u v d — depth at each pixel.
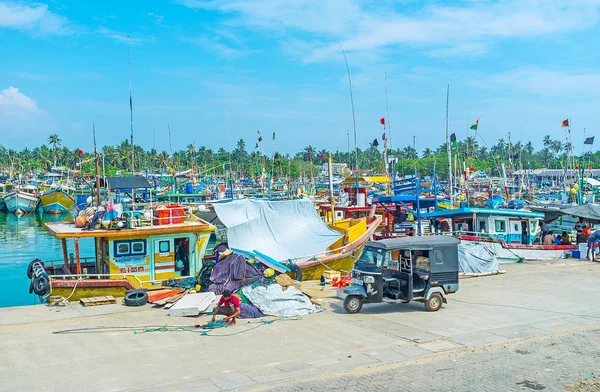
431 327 14.84
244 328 14.87
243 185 88.56
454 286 17.14
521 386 10.34
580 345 13.05
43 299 21.48
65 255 22.52
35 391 10.05
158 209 21.61
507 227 29.92
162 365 11.55
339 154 146.62
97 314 16.83
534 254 29.12
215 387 10.20
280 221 24.95
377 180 38.50
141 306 17.98
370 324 15.25
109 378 10.73
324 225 25.78
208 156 156.62
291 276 22.11
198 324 15.34
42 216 75.88
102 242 20.86
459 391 10.09
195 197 57.16
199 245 21.12
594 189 71.62
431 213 30.62
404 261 17.12
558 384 10.44
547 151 171.38
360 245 24.80
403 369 11.30
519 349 12.73
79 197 74.94
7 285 28.56
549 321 15.45
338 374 10.96
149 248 20.33
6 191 86.94
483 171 120.25
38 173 125.69
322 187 86.69
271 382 10.47
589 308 17.20
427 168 145.25
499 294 19.83
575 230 34.97
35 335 14.18
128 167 145.25
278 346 13.02
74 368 11.39
